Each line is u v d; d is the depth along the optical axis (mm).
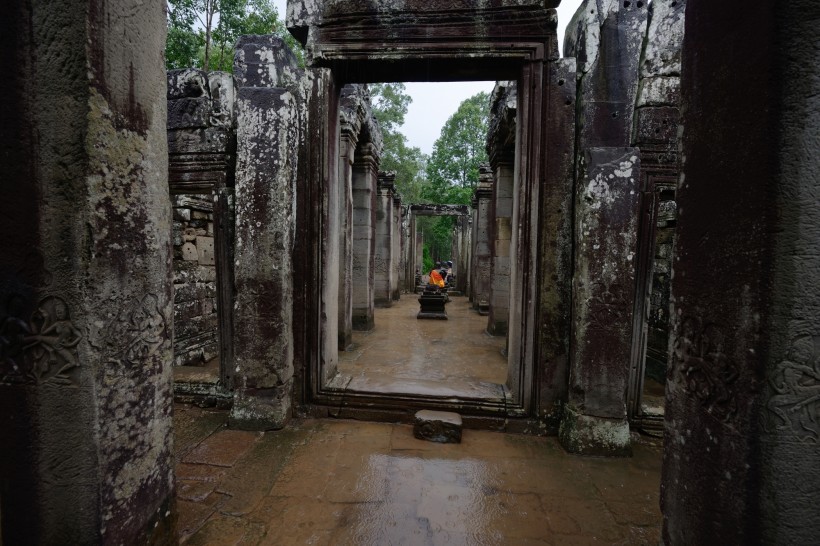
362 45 3318
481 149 20375
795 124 991
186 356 5023
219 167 3670
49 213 1314
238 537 2021
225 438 3111
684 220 1359
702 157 1260
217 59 8852
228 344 3705
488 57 3225
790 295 1016
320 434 3197
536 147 3188
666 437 1473
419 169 24125
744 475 1087
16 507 1417
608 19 3076
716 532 1186
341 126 5520
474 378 4305
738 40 1098
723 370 1164
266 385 3285
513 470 2697
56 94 1292
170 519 1771
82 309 1326
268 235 3254
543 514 2246
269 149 3229
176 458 2803
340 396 3521
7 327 1371
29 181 1317
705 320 1246
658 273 4785
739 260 1104
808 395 1031
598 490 2488
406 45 3281
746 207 1073
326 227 3508
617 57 3064
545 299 3217
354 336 6707
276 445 3002
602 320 2928
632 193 2881
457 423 3090
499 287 6785
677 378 1402
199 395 3748
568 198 3156
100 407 1377
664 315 4645
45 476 1393
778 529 1060
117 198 1419
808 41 979
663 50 3182
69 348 1343
